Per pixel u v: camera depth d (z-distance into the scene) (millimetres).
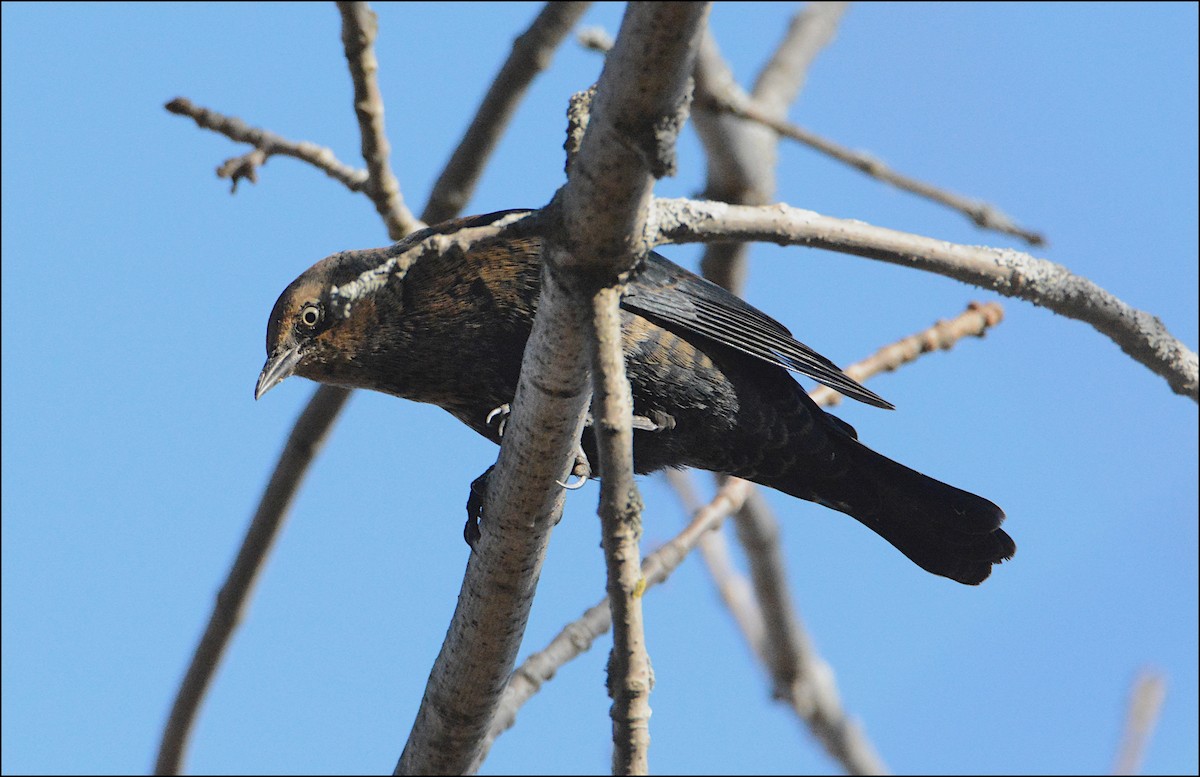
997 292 9398
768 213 8219
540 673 9133
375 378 10867
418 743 8516
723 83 10016
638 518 6137
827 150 9719
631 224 6230
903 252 8859
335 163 10297
